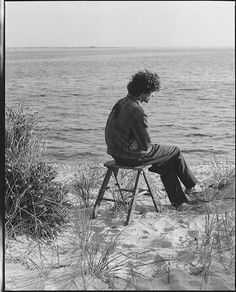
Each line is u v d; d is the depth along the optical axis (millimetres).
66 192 4359
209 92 25328
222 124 17844
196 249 3621
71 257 3557
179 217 4418
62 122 16531
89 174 5328
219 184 5211
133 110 4398
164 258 3520
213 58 39188
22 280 3195
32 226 3879
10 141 4277
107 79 27906
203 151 12969
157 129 17484
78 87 25328
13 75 27766
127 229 4102
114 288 3098
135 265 3391
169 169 4691
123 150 4457
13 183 3988
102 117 18094
